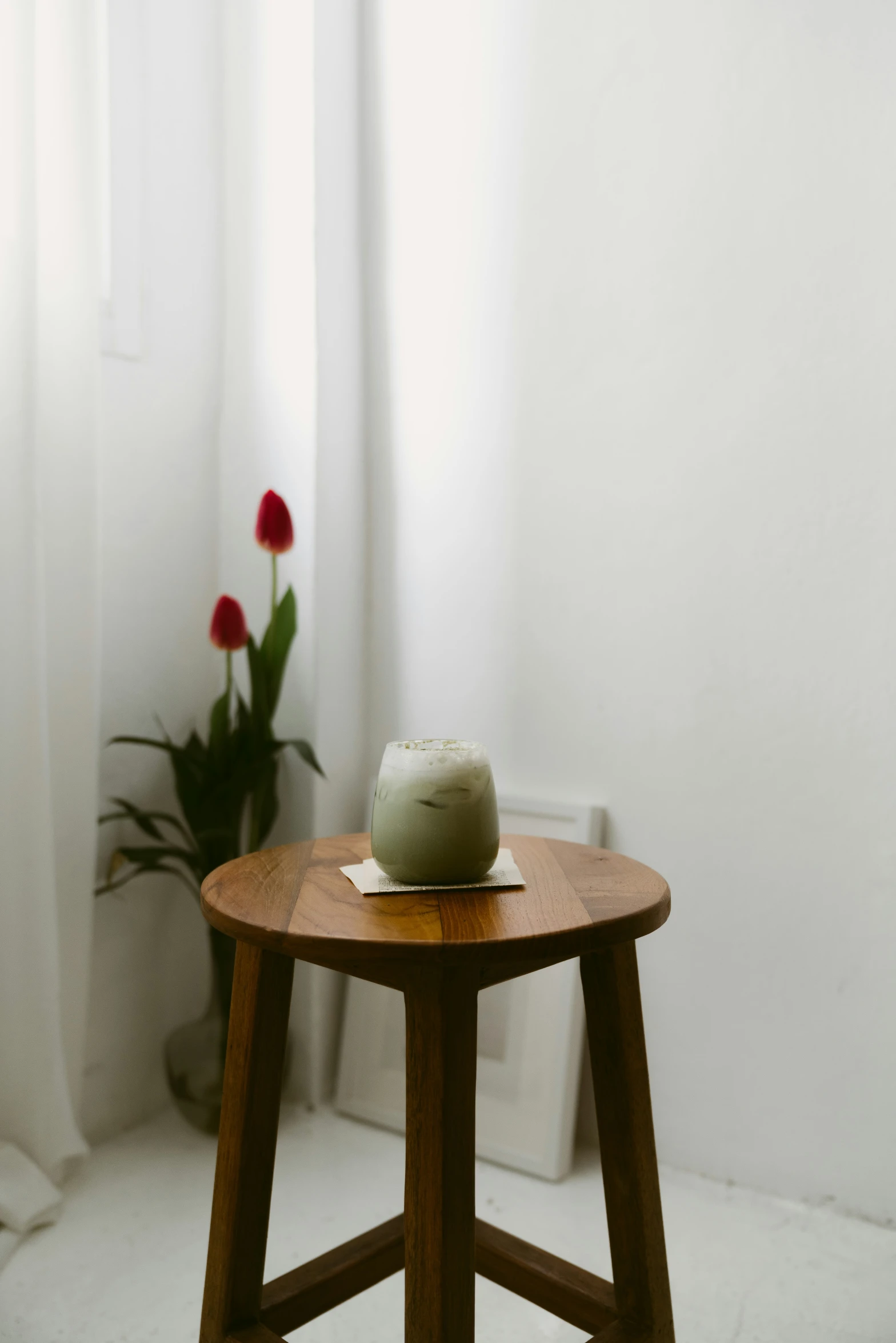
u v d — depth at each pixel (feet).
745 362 4.68
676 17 4.76
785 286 4.57
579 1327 3.24
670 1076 5.00
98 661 4.83
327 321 5.54
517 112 5.25
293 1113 5.64
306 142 5.57
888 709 4.41
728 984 4.83
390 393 5.77
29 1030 4.48
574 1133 5.16
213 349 5.87
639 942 5.06
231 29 5.87
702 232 4.76
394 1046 5.50
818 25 4.42
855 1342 3.73
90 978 5.14
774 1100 4.74
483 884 2.95
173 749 5.03
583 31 5.02
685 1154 4.97
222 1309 3.00
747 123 4.62
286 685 5.82
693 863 4.91
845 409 4.45
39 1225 4.45
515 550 5.38
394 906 2.76
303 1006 5.73
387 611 5.84
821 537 4.53
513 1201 4.72
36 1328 3.79
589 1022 3.24
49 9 4.50
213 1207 3.07
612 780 5.12
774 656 4.66
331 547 5.65
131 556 5.46
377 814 2.98
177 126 5.62
